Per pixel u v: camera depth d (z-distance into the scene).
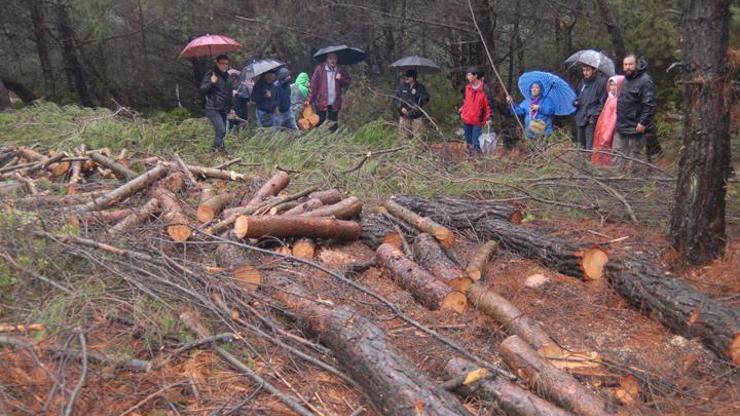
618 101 8.08
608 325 4.64
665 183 7.23
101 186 6.92
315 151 8.76
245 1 14.82
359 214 6.57
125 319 4.10
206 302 4.31
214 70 9.52
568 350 4.06
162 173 6.66
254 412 3.61
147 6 14.67
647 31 11.59
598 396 3.64
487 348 4.31
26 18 15.27
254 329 4.15
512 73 15.04
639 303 4.75
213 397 3.70
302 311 4.34
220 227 5.70
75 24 15.32
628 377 3.71
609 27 11.09
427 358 4.14
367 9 13.73
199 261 5.30
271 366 3.95
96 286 4.32
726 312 4.27
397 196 6.64
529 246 5.66
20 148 7.90
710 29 5.15
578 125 9.10
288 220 5.62
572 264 5.32
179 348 3.94
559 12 13.35
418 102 10.51
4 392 3.39
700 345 4.28
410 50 15.73
